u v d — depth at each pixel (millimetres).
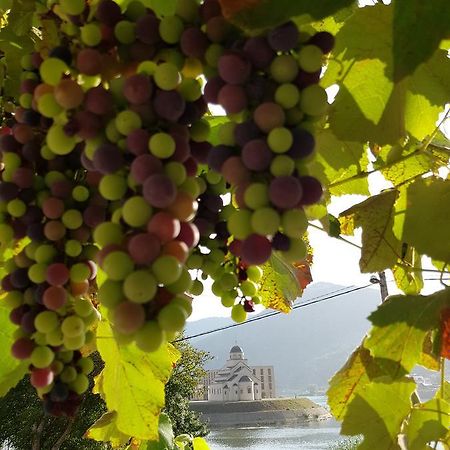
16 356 900
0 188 960
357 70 1239
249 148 754
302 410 50094
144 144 771
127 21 908
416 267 1671
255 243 742
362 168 1579
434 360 1605
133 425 1353
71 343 894
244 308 1344
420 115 1359
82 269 933
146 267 687
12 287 974
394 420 1477
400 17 844
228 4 817
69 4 911
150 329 683
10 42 1491
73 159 982
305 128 816
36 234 946
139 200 712
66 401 938
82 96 828
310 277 1849
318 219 1540
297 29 800
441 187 1396
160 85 788
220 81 826
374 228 1594
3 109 1462
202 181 1204
